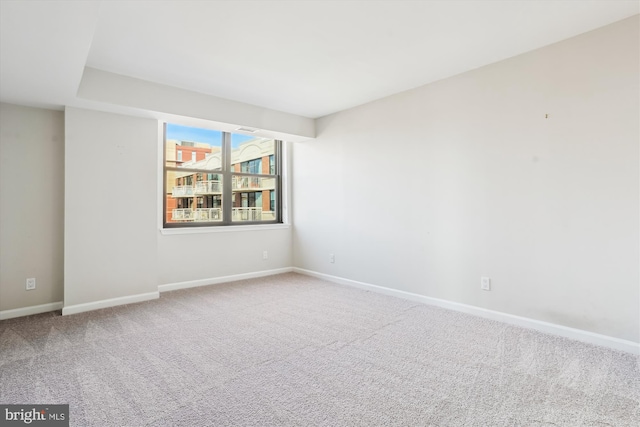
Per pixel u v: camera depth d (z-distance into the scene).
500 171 3.02
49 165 3.40
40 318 3.16
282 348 2.48
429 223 3.57
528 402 1.78
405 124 3.77
